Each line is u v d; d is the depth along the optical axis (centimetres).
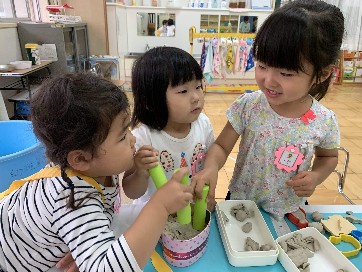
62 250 53
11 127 115
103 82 48
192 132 81
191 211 61
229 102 340
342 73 409
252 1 368
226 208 73
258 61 61
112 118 45
